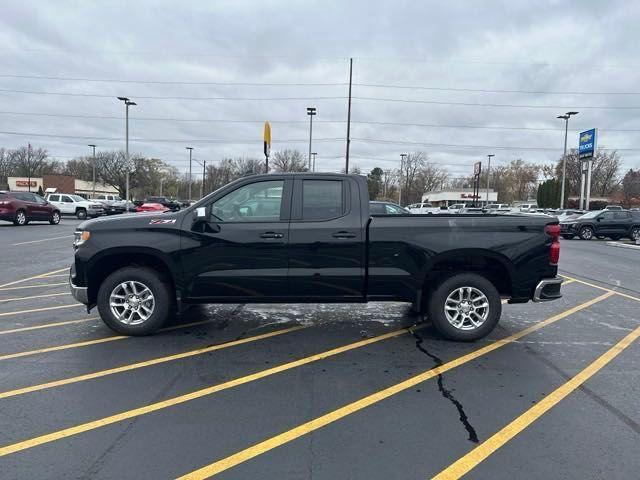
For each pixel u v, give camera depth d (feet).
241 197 17.90
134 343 17.69
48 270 35.09
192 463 9.68
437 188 349.61
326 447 10.36
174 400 12.73
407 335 19.19
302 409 12.26
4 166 309.01
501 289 19.02
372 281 17.71
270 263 17.60
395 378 14.49
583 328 20.57
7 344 17.42
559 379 14.49
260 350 17.08
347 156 101.24
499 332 19.84
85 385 13.67
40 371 14.75
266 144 59.26
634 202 257.75
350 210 17.79
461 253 17.60
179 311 18.07
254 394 13.19
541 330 20.20
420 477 9.26
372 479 9.16
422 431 11.13
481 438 10.82
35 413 11.87
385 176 339.16
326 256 17.61
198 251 17.56
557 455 10.09
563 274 37.45
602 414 12.09
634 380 14.46
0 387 13.50
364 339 18.58
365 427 11.31
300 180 17.98
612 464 9.76
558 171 290.56
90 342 17.74
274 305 24.38
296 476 9.24
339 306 24.22
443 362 15.99
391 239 17.57
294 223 17.63
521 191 354.33
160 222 17.72
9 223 86.74
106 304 18.07
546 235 17.85
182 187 339.16
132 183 268.41
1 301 24.76
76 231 18.24
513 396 13.20
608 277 35.91
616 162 287.07
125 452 10.07
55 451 10.09
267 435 10.88
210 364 15.57
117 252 17.58
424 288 18.65
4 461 9.68
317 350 17.16
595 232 79.61
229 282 17.62
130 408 12.22
